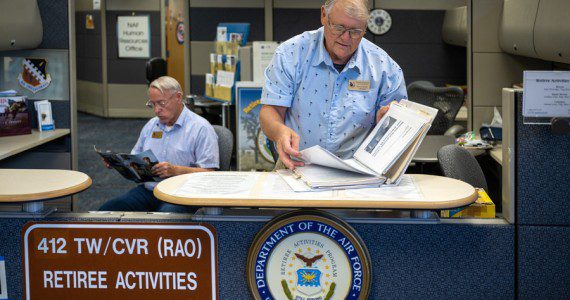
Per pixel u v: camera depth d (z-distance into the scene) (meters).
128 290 2.04
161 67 6.75
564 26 3.14
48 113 3.78
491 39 4.22
